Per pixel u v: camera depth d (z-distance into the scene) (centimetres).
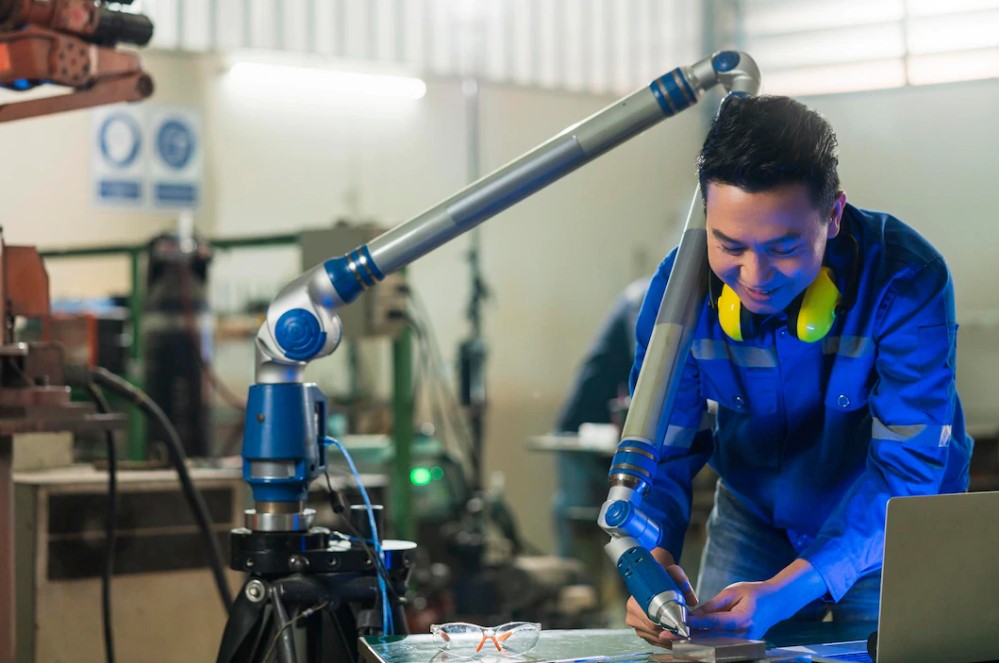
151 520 257
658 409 131
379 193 687
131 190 616
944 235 525
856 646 127
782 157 116
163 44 578
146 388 349
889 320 139
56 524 245
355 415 561
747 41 393
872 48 347
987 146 491
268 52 621
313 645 146
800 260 120
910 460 136
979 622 116
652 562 123
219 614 267
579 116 734
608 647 127
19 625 245
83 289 606
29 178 593
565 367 727
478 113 707
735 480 168
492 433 698
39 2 174
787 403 152
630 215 746
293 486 144
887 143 502
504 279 710
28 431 180
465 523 466
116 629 252
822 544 136
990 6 315
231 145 643
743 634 124
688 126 748
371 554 145
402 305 349
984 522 115
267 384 144
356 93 679
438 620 413
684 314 135
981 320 569
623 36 662
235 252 643
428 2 647
